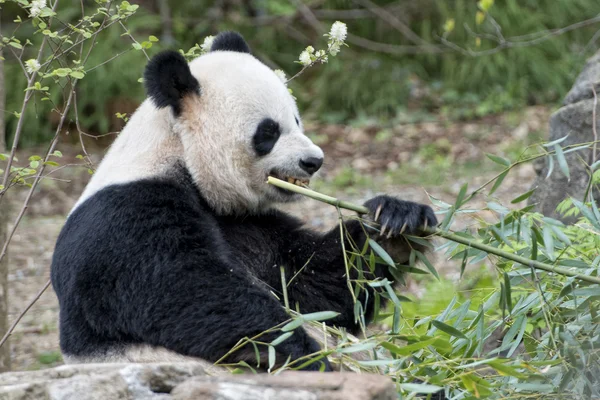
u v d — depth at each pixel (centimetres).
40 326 1591
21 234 2183
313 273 1006
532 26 3353
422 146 2861
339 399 624
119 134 1024
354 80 3281
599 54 1338
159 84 950
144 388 661
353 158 2833
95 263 852
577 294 814
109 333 851
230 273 848
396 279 961
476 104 3203
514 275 877
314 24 3409
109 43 3072
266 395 625
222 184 981
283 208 1468
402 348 755
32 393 657
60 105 3019
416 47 3394
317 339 918
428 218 895
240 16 3441
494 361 739
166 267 834
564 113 1295
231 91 991
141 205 875
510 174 2459
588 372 800
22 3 1050
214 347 818
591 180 902
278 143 1001
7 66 3080
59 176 2675
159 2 3422
